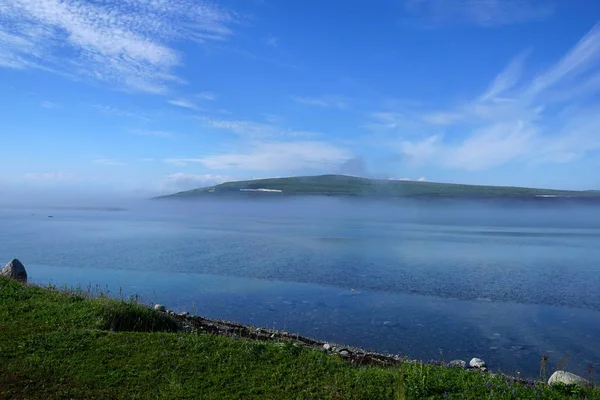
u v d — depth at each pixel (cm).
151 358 922
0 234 5697
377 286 2580
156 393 788
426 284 2653
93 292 2159
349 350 1365
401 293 2400
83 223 8212
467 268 3281
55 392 775
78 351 944
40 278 2716
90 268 3098
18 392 767
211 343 1016
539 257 3941
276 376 870
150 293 2320
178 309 1977
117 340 1009
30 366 865
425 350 1498
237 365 908
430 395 795
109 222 8725
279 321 1814
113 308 1212
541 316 1966
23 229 6531
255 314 1922
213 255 3847
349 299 2239
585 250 4509
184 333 1127
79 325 1104
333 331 1689
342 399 784
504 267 3341
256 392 805
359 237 5772
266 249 4341
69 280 2658
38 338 993
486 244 5050
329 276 2877
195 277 2797
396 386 814
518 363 1397
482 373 944
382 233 6531
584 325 1836
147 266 3209
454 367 977
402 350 1491
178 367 888
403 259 3719
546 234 6762
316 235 6041
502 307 2120
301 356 970
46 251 3988
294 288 2494
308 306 2081
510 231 7456
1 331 1028
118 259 3541
